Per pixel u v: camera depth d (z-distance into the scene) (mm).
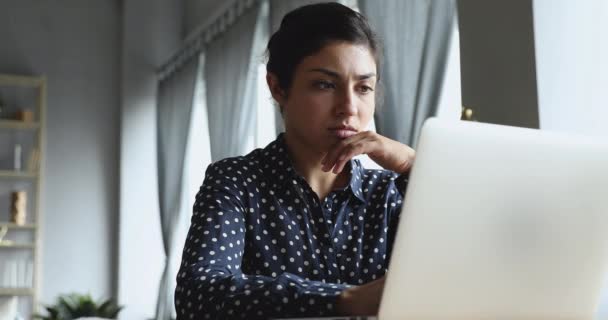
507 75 2566
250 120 5250
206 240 1081
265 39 5180
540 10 2469
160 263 7211
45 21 7371
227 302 920
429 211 788
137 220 7195
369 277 1186
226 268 1058
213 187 1145
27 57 7301
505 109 2574
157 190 7254
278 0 4801
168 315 6496
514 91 2533
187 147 6484
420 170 778
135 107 7289
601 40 2475
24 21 7316
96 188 7402
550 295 897
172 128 6816
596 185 891
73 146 7375
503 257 845
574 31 2477
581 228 898
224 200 1129
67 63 7402
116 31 7531
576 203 887
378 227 1202
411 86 3312
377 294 827
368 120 1192
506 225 838
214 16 5926
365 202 1213
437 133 778
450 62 3191
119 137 7461
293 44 1186
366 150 1146
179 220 6543
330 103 1164
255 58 5203
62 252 7281
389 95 3410
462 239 811
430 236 793
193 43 6461
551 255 878
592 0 2482
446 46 3180
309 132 1173
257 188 1175
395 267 786
